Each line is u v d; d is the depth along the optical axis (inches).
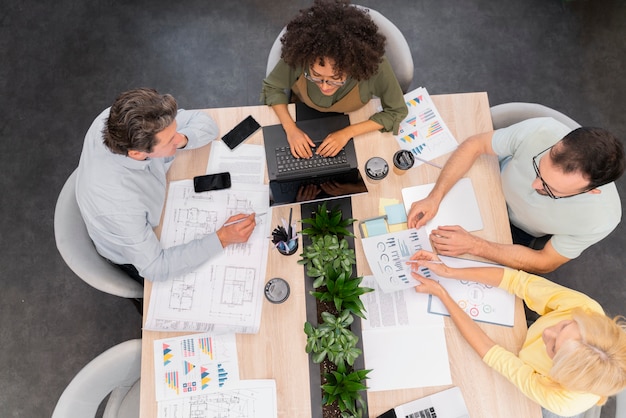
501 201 72.9
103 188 63.9
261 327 67.1
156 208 70.8
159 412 64.2
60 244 68.4
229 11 120.4
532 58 117.3
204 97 114.4
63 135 112.0
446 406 63.5
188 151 74.9
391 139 75.7
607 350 54.7
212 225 71.8
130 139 59.2
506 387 64.6
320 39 63.9
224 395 64.7
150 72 116.3
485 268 68.5
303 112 77.4
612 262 103.4
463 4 120.6
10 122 112.7
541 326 64.9
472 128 76.5
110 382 69.2
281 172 72.7
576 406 60.1
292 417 63.9
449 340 66.4
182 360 65.9
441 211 72.3
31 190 108.3
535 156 66.9
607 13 120.3
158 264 67.6
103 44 118.3
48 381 97.3
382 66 71.4
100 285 70.5
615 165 56.3
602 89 115.2
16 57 117.4
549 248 70.6
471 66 116.6
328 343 62.2
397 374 65.0
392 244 69.0
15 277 103.0
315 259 65.7
